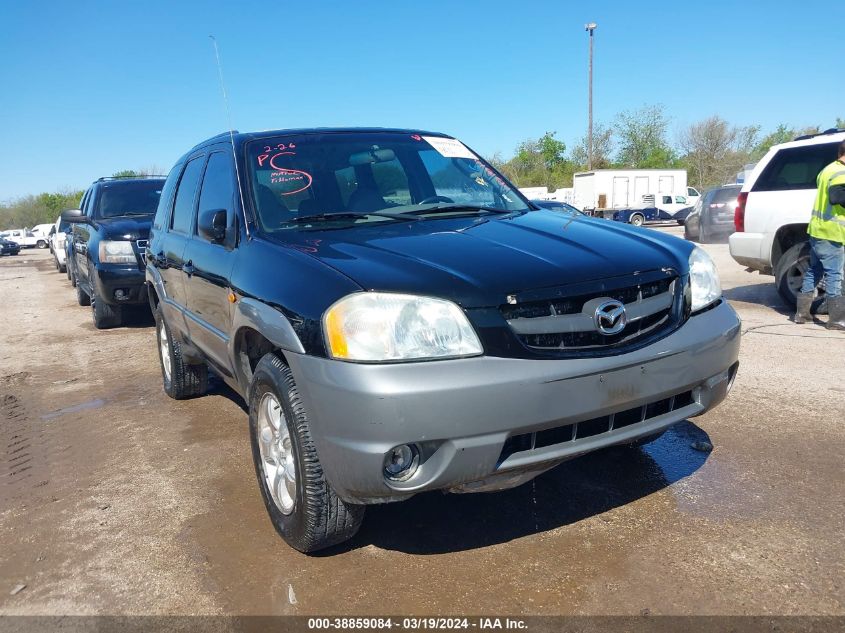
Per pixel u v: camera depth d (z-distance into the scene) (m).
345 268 2.87
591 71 38.47
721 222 17.77
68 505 3.84
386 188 4.05
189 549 3.28
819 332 6.95
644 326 2.96
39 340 9.10
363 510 2.98
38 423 5.40
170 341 5.41
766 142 55.28
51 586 3.03
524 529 3.29
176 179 5.37
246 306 3.23
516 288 2.71
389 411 2.52
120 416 5.41
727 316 3.29
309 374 2.71
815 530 3.15
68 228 14.10
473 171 4.50
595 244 3.18
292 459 2.98
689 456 4.04
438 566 3.01
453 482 2.62
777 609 2.60
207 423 5.09
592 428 2.85
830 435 4.25
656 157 56.81
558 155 62.38
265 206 3.74
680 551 3.03
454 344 2.61
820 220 6.92
